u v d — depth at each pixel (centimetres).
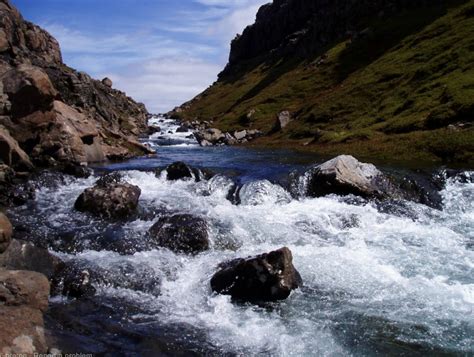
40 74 2716
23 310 923
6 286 967
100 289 1215
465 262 1474
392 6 9025
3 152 2281
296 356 937
